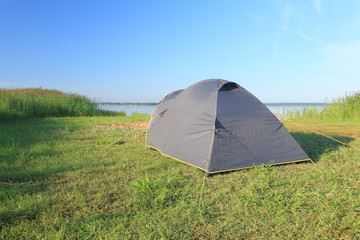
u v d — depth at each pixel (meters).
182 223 2.43
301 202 2.80
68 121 12.02
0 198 2.89
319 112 15.13
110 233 2.25
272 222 2.45
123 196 3.04
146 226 2.35
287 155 4.44
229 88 4.92
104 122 11.84
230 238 2.23
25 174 3.74
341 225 2.37
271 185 3.33
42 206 2.74
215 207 2.76
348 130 9.12
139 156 5.02
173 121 5.11
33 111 13.77
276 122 4.71
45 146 5.64
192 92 5.14
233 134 4.26
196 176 3.79
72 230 2.29
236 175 3.76
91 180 3.61
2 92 14.99
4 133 7.37
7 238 2.18
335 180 3.46
